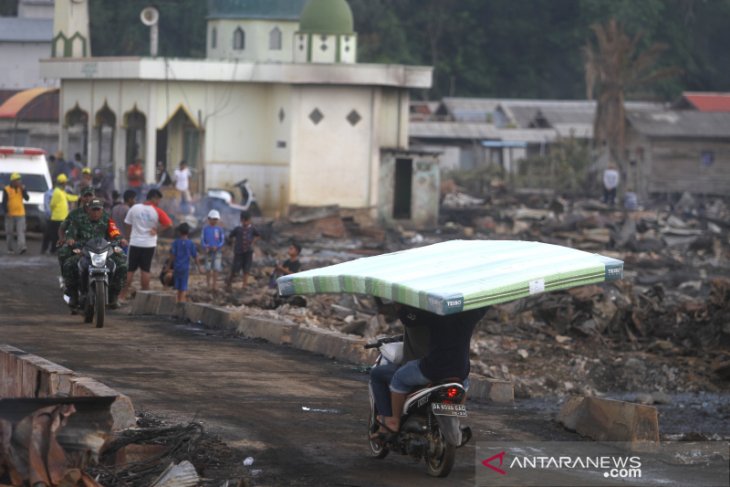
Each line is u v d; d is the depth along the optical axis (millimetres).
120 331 47812
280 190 118312
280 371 39562
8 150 94312
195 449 25609
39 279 66688
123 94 120000
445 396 24641
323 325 53000
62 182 80062
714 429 36062
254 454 26812
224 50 131750
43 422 21609
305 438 28781
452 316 24688
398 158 120875
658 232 121625
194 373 38094
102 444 21922
